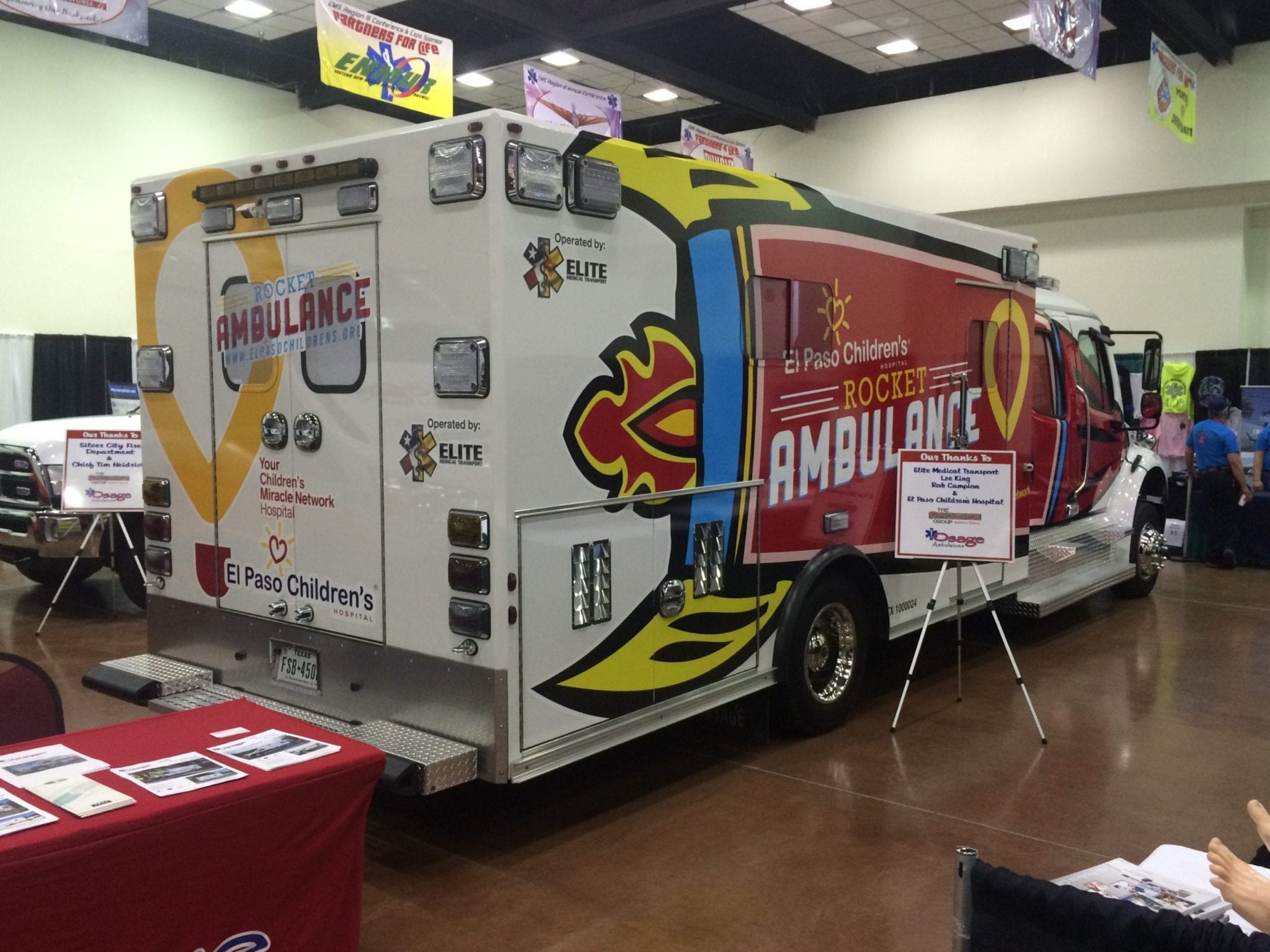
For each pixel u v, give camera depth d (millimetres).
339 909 2600
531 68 8898
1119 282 13102
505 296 3303
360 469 3695
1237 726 5293
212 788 2334
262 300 3941
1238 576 9672
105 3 5824
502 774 3391
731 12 11828
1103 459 7812
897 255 5203
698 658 4180
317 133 14500
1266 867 2523
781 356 4488
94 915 2104
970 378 5859
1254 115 11656
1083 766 4723
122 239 12430
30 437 7359
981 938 1912
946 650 6855
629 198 3721
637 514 3838
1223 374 11828
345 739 2766
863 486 5078
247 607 4137
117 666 4359
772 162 15625
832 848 3871
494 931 3262
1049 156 13125
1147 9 9922
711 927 3301
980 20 12078
